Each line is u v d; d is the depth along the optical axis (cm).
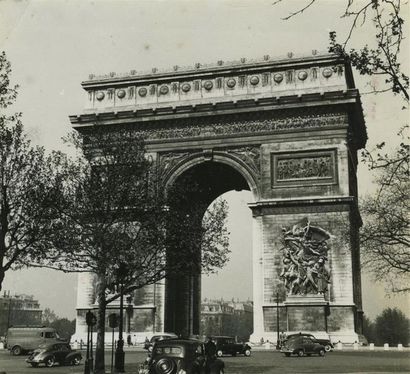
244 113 9994
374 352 8550
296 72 9975
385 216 4516
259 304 9475
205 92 10356
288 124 9850
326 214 9400
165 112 10269
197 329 11494
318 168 9600
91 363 6128
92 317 5388
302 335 8106
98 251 6481
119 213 6662
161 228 6831
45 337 9862
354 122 10206
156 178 7469
